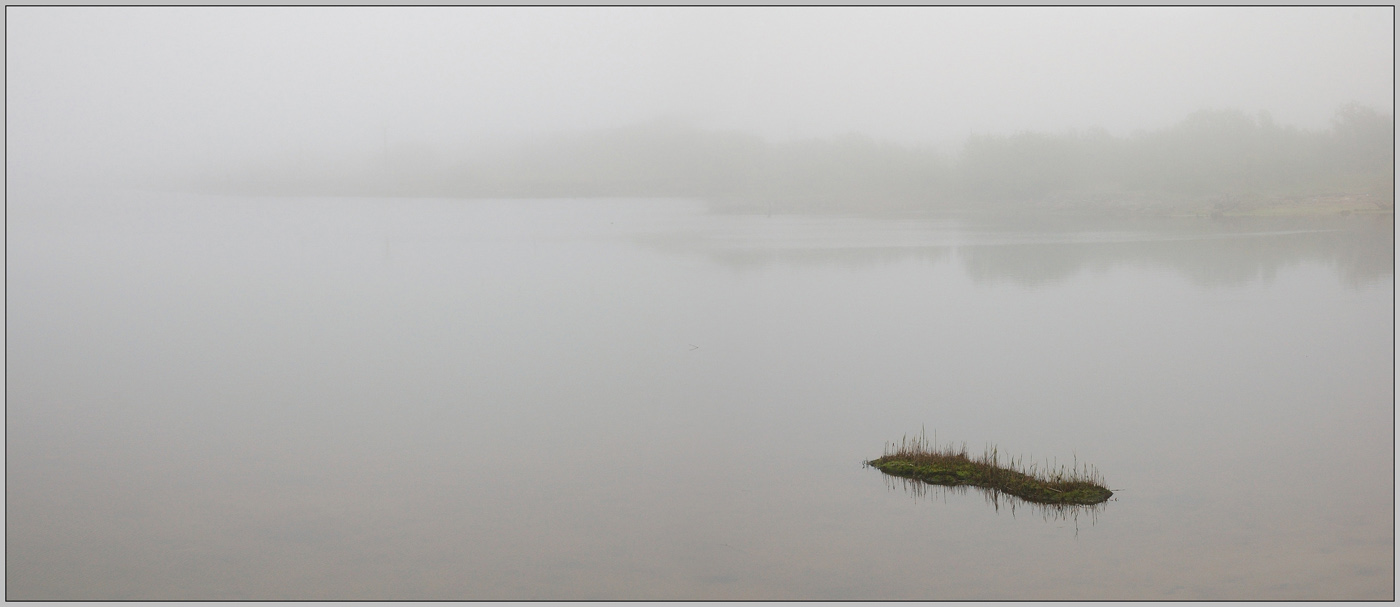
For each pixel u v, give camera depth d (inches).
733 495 685.3
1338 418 845.8
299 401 1020.5
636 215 4121.6
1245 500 640.4
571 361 1221.1
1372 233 2439.7
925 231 3051.2
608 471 762.2
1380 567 527.8
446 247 2699.3
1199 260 2026.3
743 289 1836.9
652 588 532.4
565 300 1734.7
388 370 1182.3
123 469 786.2
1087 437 804.0
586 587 538.6
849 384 1041.5
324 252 2554.1
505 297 1779.0
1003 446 786.2
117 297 1790.1
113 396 1052.5
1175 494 656.4
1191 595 498.0
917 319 1460.4
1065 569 537.3
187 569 578.9
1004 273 1958.7
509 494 708.7
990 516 627.8
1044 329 1342.3
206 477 765.3
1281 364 1073.5
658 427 891.4
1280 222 2891.2
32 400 1035.3
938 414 898.1
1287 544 563.8
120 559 595.8
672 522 636.7
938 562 554.9
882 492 683.4
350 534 633.6
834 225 3408.0
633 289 1863.9
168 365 1222.9
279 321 1539.1
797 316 1525.6
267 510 683.4
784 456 782.5
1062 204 3875.5
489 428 903.7
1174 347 1184.2
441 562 580.1
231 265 2276.1
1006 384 1014.4
